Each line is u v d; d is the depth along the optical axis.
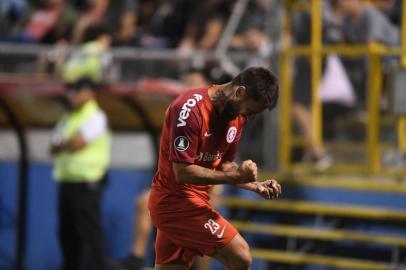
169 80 28.52
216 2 30.81
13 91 28.81
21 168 30.86
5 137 31.30
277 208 26.16
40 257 30.72
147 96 27.64
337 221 25.83
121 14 33.16
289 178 26.55
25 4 35.62
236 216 27.00
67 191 27.00
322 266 25.73
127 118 29.64
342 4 27.56
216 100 16.23
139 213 26.56
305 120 27.20
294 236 25.84
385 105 26.25
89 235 27.02
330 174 26.97
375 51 25.83
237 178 15.90
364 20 27.33
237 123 16.70
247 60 27.64
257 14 30.08
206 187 17.48
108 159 29.94
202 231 17.27
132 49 30.58
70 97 27.09
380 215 24.78
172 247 17.94
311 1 27.47
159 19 32.81
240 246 17.38
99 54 29.08
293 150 27.61
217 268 27.36
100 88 27.45
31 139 30.69
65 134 27.00
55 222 30.53
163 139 16.98
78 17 34.78
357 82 26.80
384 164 26.47
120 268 26.88
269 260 25.88
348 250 25.61
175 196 17.25
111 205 29.72
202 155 16.55
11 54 30.36
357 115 26.80
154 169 29.19
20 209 30.84
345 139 26.95
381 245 25.19
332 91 26.75
